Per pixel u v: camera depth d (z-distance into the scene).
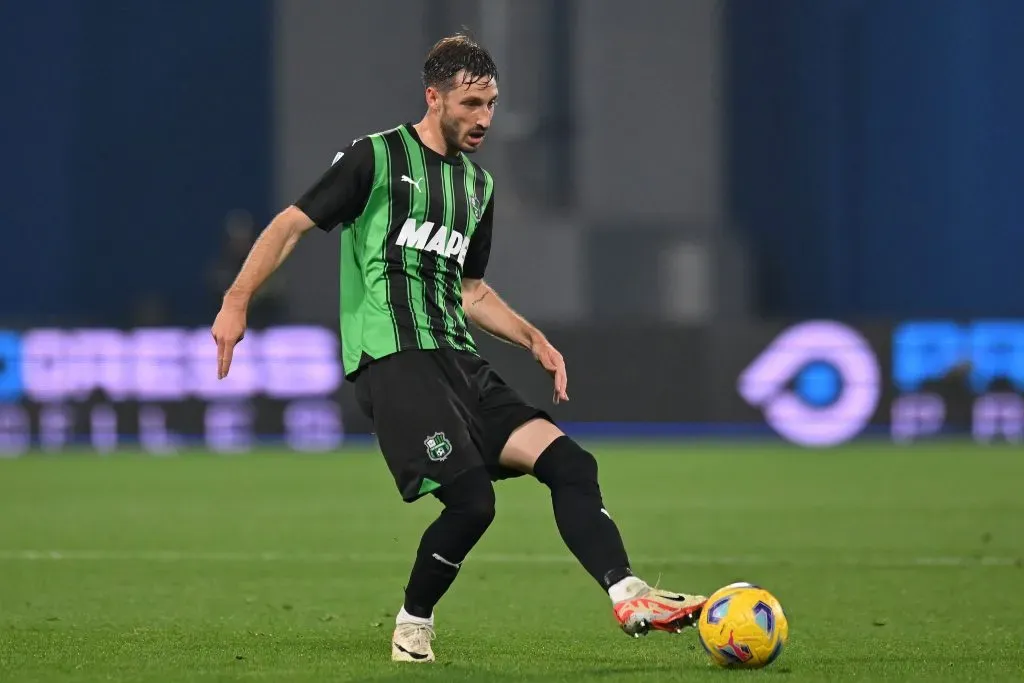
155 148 103.06
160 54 102.56
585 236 85.25
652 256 86.12
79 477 56.09
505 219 84.94
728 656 17.81
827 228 100.00
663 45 86.75
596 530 17.73
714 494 48.25
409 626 19.08
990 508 43.69
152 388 72.94
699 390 73.25
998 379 72.25
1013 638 21.42
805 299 100.31
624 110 86.69
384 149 18.53
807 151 99.81
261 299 78.12
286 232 18.11
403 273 18.58
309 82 86.81
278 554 33.19
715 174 87.44
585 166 86.38
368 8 86.50
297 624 23.03
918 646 20.61
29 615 24.06
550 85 86.25
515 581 28.50
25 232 103.06
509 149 86.00
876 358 72.38
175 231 103.31
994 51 98.75
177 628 22.55
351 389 72.81
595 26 86.12
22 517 41.75
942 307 100.00
